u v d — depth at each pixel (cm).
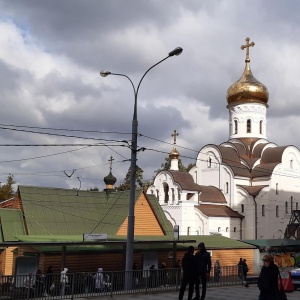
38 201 3503
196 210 5688
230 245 3588
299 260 4059
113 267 2898
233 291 2309
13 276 1786
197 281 1764
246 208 5903
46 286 1852
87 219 3631
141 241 2564
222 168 6175
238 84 6681
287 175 6234
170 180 5859
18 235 3123
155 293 2127
